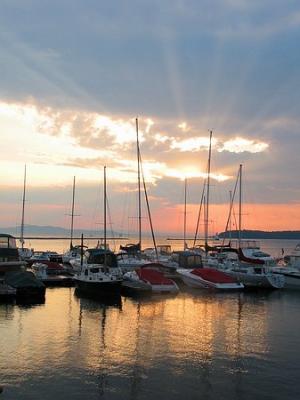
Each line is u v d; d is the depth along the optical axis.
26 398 16.95
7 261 46.16
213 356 22.23
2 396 17.08
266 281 44.78
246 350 23.36
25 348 23.03
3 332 26.25
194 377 19.33
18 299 37.59
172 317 31.30
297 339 25.69
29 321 29.34
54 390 17.72
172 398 17.12
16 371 19.67
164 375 19.52
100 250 54.28
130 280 42.53
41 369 19.97
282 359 21.91
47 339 24.88
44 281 47.16
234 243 80.19
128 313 32.56
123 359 21.55
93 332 26.66
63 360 21.22
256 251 66.69
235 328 28.27
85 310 33.50
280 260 62.59
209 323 29.56
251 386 18.42
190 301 38.06
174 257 57.91
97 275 40.91
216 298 39.69
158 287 41.47
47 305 35.38
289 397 17.38
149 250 72.44
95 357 21.77
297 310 34.47
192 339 25.39
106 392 17.61
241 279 45.81
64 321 29.53
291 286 45.12
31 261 63.09
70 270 54.75
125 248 63.44
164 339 25.28
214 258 59.22
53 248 133.00
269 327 28.66
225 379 19.16
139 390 17.84
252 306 36.06
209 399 17.11
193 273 45.59
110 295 39.56
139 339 25.20
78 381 18.67
